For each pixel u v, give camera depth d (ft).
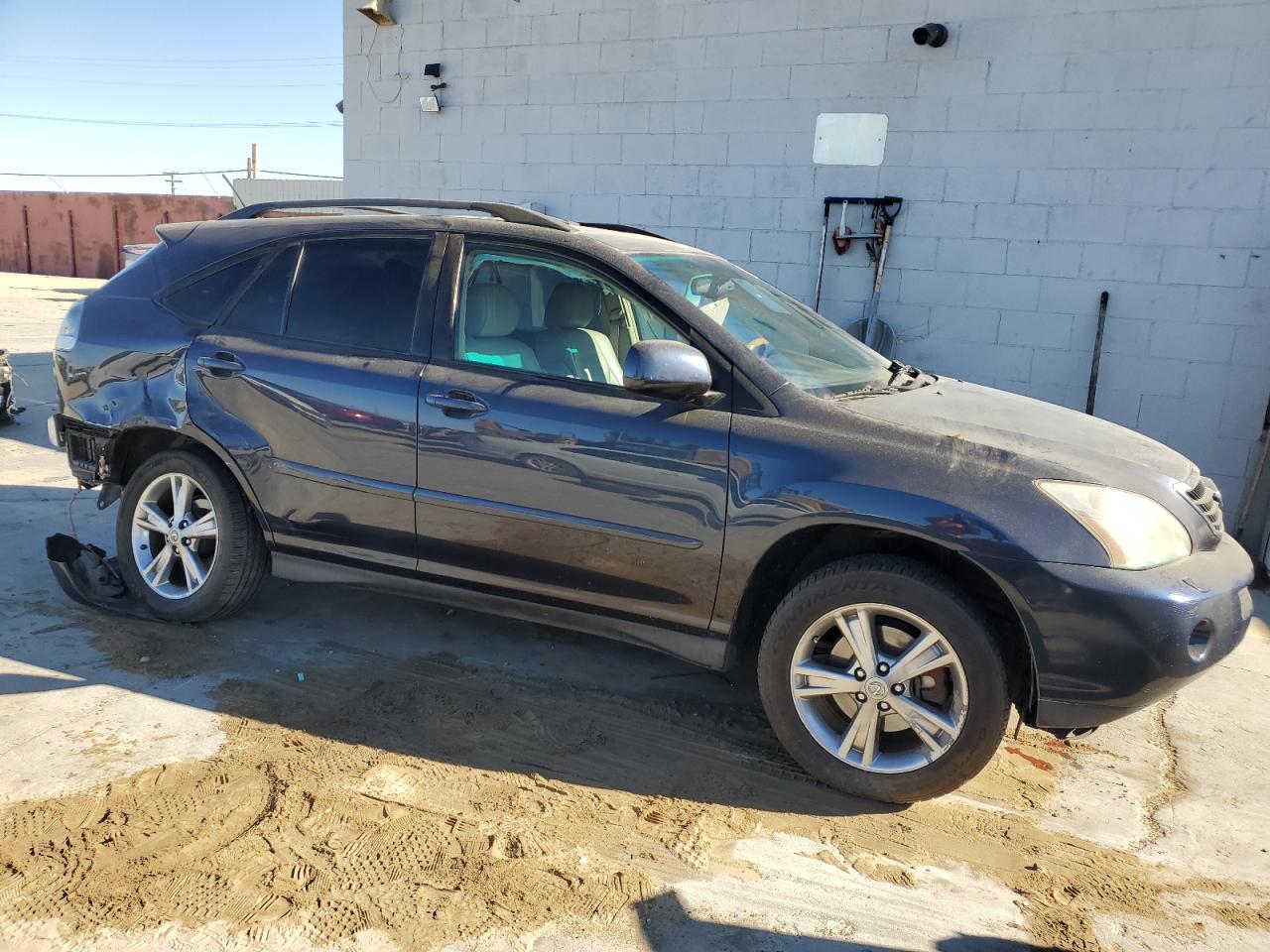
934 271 24.68
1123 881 9.29
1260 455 21.44
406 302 12.34
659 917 8.36
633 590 11.09
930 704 10.14
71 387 13.98
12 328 52.24
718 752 11.31
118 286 14.32
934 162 24.29
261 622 14.26
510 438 11.27
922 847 9.66
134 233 112.27
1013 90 23.24
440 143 30.63
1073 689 9.43
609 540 10.97
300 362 12.53
